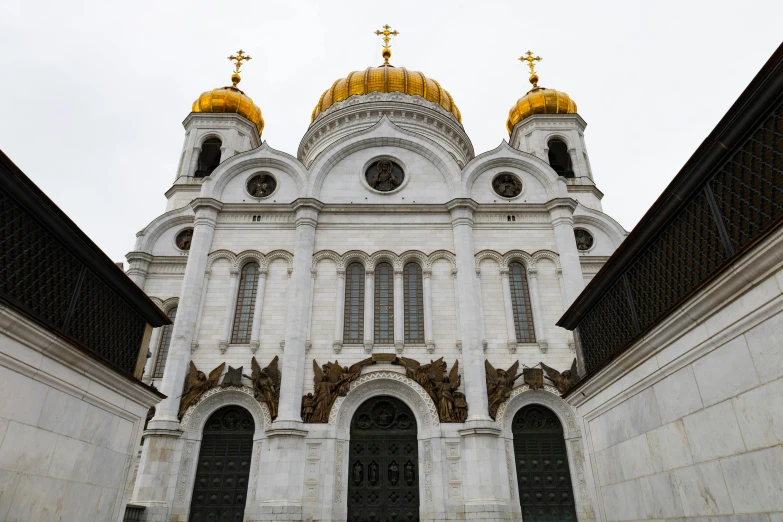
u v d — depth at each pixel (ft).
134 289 40.65
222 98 141.49
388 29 169.07
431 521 73.36
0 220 27.66
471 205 96.48
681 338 29.32
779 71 22.48
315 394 80.84
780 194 22.99
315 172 101.19
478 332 85.97
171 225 113.09
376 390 82.43
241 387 81.71
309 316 88.07
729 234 26.53
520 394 81.92
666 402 31.07
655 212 32.27
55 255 32.17
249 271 94.32
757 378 23.34
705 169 27.81
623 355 35.40
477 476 74.33
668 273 32.35
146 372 95.50
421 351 85.66
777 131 23.31
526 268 93.86
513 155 104.53
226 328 87.51
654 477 32.14
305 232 94.07
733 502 24.73
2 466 26.58
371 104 138.10
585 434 43.98
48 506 30.30
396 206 97.45
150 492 73.05
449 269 92.89
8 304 26.18
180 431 77.66
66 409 32.17
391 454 79.30
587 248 113.50
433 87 152.56
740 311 24.40
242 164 103.14
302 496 73.92
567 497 76.54
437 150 103.96
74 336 34.01
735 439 24.72
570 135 139.03
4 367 27.04
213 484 77.05
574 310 47.98
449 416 79.10
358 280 93.15
